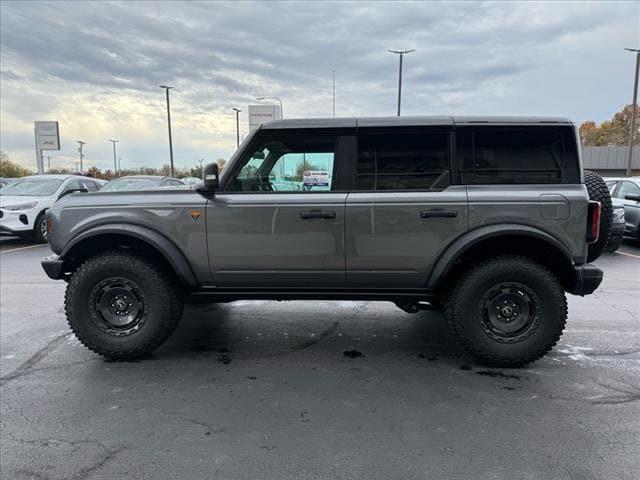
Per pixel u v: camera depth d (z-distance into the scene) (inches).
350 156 139.3
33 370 139.7
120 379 133.4
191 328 179.2
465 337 138.3
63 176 461.4
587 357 148.5
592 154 1441.9
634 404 117.2
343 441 100.8
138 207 141.9
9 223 394.0
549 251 138.3
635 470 90.2
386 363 144.9
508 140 136.2
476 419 110.1
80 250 148.9
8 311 202.5
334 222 137.6
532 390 125.5
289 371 139.0
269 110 1107.3
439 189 136.8
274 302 216.5
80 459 94.4
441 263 136.0
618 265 318.0
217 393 124.5
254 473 89.7
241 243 140.6
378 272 139.9
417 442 100.3
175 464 92.7
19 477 88.5
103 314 144.5
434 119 138.0
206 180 135.9
